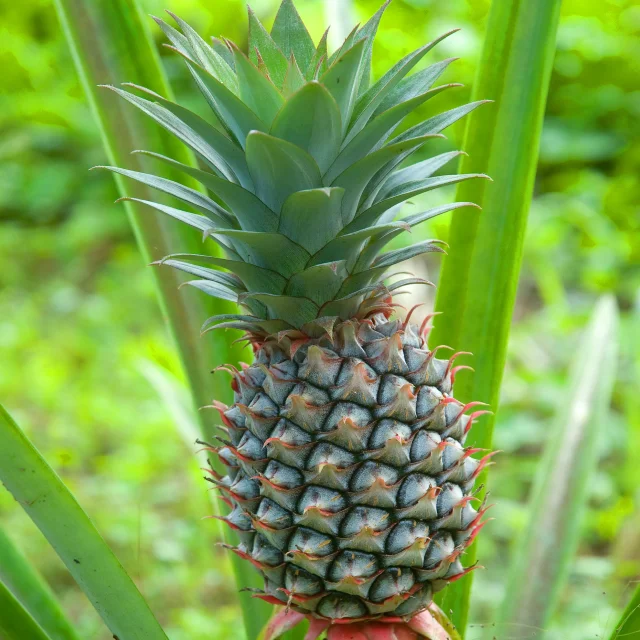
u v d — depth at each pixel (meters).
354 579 0.89
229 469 0.93
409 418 0.90
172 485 2.01
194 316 1.05
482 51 1.02
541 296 2.56
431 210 0.92
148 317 2.78
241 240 0.90
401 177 0.94
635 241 2.47
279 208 0.91
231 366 0.94
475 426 1.03
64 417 2.28
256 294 0.89
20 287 3.07
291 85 0.90
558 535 1.08
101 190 3.29
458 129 2.71
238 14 2.94
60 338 2.70
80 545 0.91
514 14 1.01
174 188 0.92
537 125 1.01
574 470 1.11
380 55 2.70
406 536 0.89
